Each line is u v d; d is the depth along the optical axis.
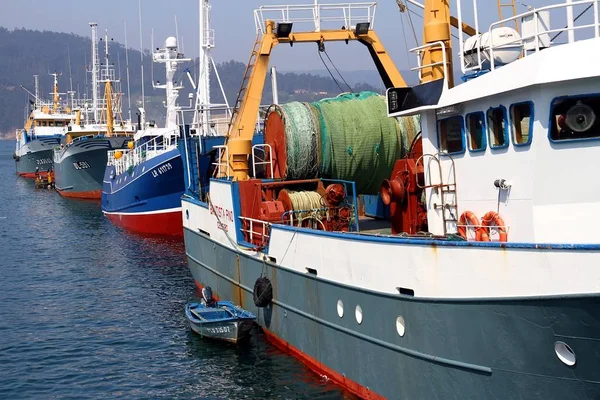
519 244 10.23
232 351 18.06
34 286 27.89
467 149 12.40
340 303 14.48
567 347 10.02
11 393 16.42
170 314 22.78
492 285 10.69
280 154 19.22
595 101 10.31
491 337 10.85
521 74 10.72
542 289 10.02
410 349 12.39
